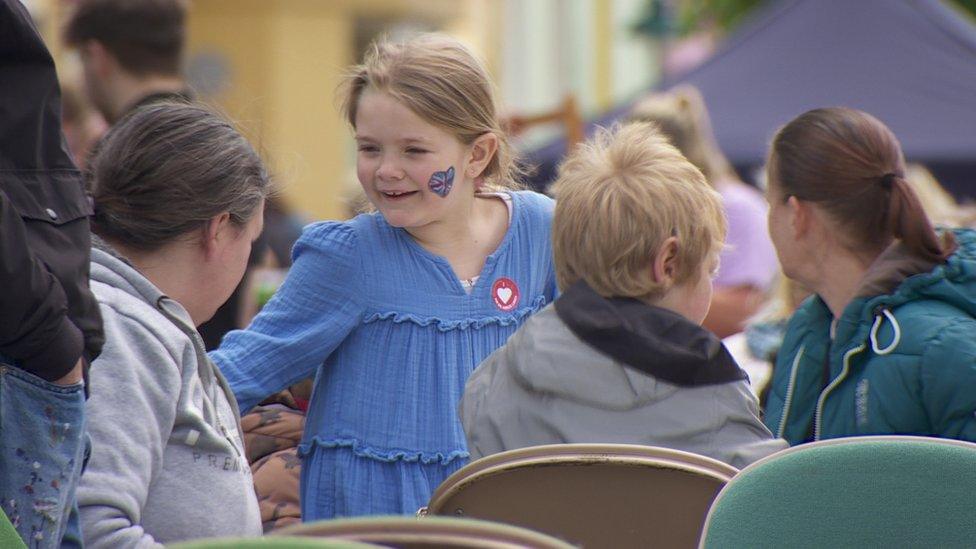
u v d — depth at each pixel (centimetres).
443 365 1149
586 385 902
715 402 902
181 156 961
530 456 851
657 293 937
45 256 805
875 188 1142
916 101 3447
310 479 1153
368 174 1148
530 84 4859
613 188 930
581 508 865
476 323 1168
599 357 904
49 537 805
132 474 868
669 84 3584
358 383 1147
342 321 1141
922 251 1123
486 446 938
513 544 650
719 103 3506
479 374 969
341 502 1135
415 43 1166
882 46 3544
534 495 865
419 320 1149
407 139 1130
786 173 1167
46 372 799
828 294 1179
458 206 1177
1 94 813
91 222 967
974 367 1043
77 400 816
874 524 850
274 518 1176
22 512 800
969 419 1044
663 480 855
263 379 1119
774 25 3634
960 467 853
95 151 995
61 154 841
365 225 1169
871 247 1153
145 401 889
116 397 878
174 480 905
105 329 891
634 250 917
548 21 4850
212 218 967
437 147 1138
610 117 3431
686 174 947
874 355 1102
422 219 1148
